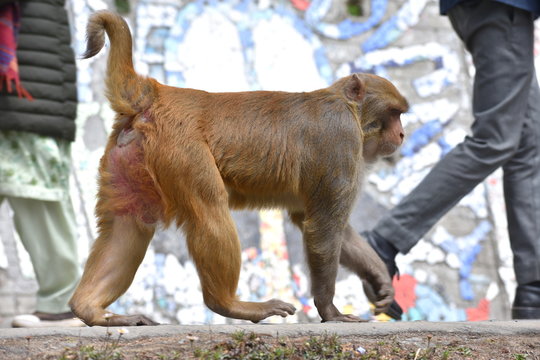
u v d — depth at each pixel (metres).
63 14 7.65
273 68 11.85
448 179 7.36
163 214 5.66
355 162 6.00
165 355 4.46
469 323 5.57
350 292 10.84
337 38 12.19
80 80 10.79
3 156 7.21
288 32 12.02
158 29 11.42
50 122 7.39
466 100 12.37
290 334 5.04
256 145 5.77
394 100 6.34
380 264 6.45
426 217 7.38
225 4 11.85
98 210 5.74
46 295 7.30
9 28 7.17
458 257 11.56
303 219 6.45
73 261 7.34
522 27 7.32
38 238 7.30
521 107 7.36
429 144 12.02
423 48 12.43
